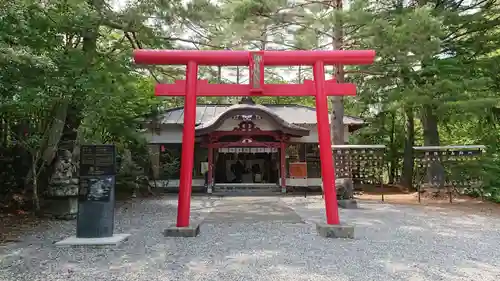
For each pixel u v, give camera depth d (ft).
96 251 20.98
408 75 43.42
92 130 40.34
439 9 43.88
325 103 26.78
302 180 60.29
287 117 66.03
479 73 44.70
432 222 31.24
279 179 60.70
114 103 36.17
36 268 17.60
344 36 44.45
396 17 35.50
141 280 15.81
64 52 29.30
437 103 39.45
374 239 24.23
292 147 63.05
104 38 40.34
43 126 34.99
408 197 52.54
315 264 18.19
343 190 43.06
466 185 45.47
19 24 24.34
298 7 41.16
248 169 72.08
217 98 97.50
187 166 26.43
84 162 24.09
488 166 45.75
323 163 26.48
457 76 41.45
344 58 27.09
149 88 53.11
